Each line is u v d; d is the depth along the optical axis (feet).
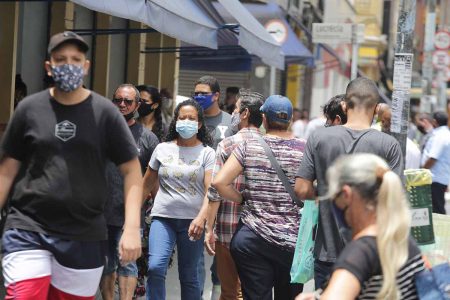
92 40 88.43
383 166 24.84
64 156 30.68
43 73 78.02
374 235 24.41
